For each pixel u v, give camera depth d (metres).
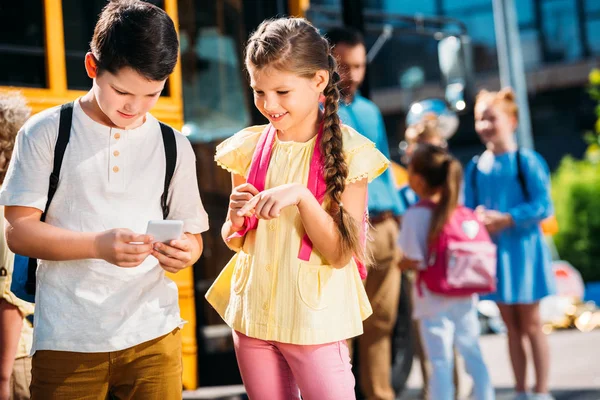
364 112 4.99
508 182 5.71
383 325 5.09
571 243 13.45
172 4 5.12
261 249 2.95
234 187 3.18
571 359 7.86
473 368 4.97
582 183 13.55
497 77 18.92
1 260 3.14
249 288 2.96
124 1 2.62
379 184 5.05
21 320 3.20
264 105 2.89
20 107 3.24
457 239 4.90
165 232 2.56
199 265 5.29
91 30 4.71
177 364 2.81
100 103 2.61
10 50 4.52
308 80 2.88
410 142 6.17
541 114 20.36
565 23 20.50
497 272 5.60
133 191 2.72
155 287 2.76
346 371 2.97
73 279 2.66
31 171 2.65
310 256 2.91
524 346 5.70
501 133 5.78
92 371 2.67
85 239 2.56
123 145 2.72
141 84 2.55
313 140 2.98
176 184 2.85
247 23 5.61
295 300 2.88
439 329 4.92
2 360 3.18
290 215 2.93
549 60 20.61
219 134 5.42
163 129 2.83
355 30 5.23
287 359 2.96
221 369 5.35
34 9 4.55
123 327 2.67
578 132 19.97
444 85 8.02
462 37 8.02
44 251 2.59
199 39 5.39
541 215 5.57
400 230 5.07
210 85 5.42
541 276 5.61
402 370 6.07
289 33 2.85
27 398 3.44
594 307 10.51
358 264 3.08
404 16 7.88
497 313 9.95
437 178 4.96
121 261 2.53
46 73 4.55
